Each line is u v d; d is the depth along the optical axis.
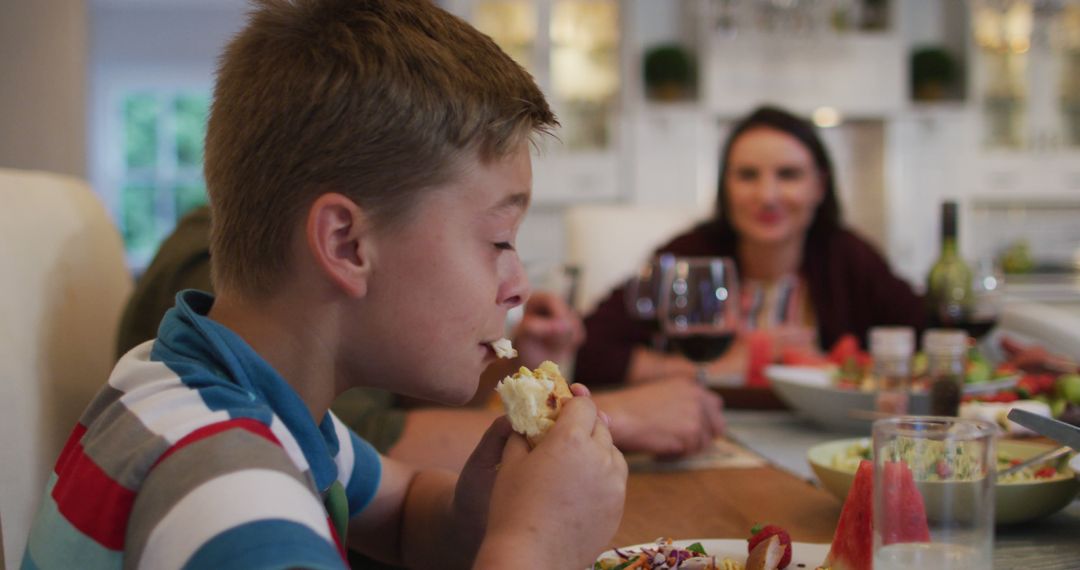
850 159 5.05
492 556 0.57
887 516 0.59
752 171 2.30
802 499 0.98
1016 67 4.90
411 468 0.97
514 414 0.65
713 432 1.22
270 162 0.63
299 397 0.63
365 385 0.68
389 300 0.64
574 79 4.88
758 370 1.78
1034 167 4.88
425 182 0.63
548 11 4.82
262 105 0.64
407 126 0.62
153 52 6.63
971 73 4.84
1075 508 0.93
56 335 1.02
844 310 2.26
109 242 1.23
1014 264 4.76
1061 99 4.93
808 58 4.66
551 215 4.90
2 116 2.55
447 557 0.85
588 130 4.88
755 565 0.68
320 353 0.65
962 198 4.86
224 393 0.59
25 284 0.98
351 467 0.89
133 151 6.70
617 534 0.86
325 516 0.56
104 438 0.58
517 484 0.60
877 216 4.91
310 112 0.62
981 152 4.86
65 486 0.59
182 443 0.54
